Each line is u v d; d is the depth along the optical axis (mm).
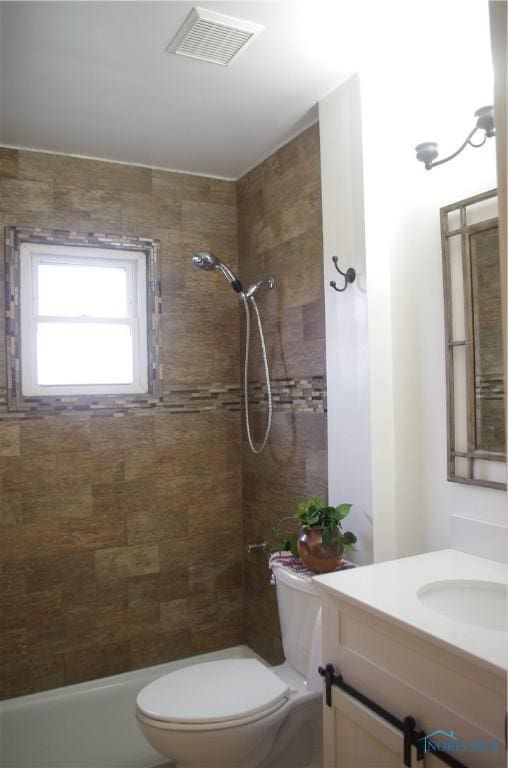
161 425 2850
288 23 1792
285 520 2645
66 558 2643
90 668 2678
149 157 2775
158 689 1875
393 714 1342
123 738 2498
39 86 2135
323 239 2293
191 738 1699
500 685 1090
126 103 2273
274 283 2715
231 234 3049
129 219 2811
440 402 1936
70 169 2701
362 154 2057
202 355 2957
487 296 1771
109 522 2729
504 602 1532
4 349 2545
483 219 1790
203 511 2941
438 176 1931
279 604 2105
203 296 2971
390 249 2094
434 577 1585
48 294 2697
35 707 2488
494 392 1751
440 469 1935
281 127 2496
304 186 2502
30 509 2580
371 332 2047
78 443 2674
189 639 2891
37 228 2621
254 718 1734
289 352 2619
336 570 1984
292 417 2596
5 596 2533
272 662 2748
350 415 2143
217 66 2027
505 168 1084
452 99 1873
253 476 2930
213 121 2432
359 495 2092
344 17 1767
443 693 1215
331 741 1547
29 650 2568
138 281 2844
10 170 2588
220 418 2996
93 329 2775
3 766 2311
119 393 2773
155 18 1763
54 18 1751
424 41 1893
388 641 1362
